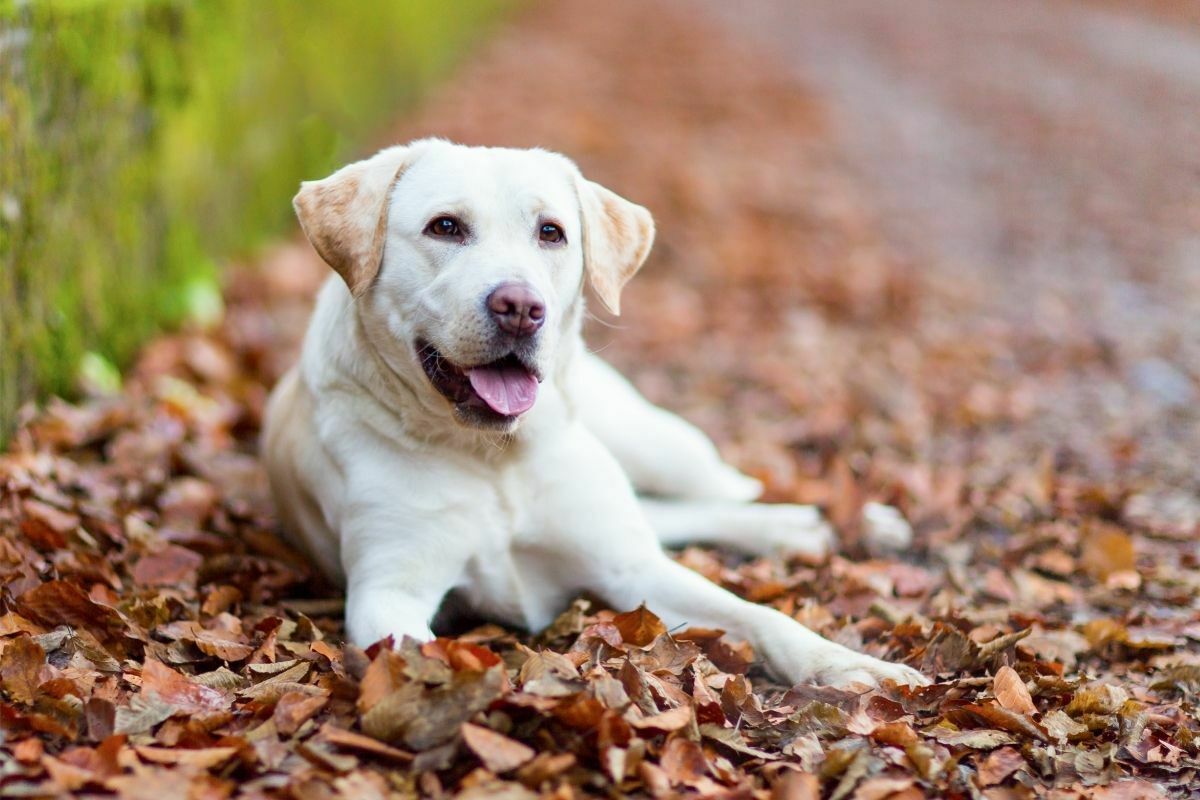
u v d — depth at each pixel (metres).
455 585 3.81
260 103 8.62
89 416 4.99
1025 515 4.96
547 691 2.83
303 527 4.15
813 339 7.85
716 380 7.10
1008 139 15.17
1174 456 5.72
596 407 4.64
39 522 3.86
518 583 3.84
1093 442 5.93
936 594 4.21
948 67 20.95
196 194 7.21
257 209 8.60
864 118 16.38
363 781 2.60
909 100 17.95
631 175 12.08
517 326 3.36
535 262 3.54
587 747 2.75
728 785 2.76
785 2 31.48
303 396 4.04
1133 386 6.81
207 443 5.22
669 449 4.79
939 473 5.48
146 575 3.88
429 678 2.83
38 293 4.98
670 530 4.63
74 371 5.30
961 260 9.98
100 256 5.67
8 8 4.62
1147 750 3.08
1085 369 7.16
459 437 3.66
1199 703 3.44
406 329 3.57
